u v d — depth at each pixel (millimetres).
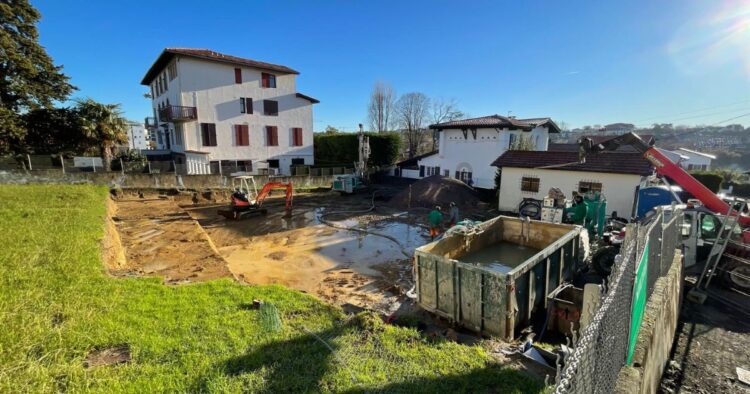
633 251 3793
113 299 5699
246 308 5801
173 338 4742
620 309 3139
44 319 4793
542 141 30516
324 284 9133
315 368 4285
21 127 23156
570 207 11508
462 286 6180
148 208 18203
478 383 4070
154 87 35750
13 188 16188
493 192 22984
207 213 19078
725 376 5449
